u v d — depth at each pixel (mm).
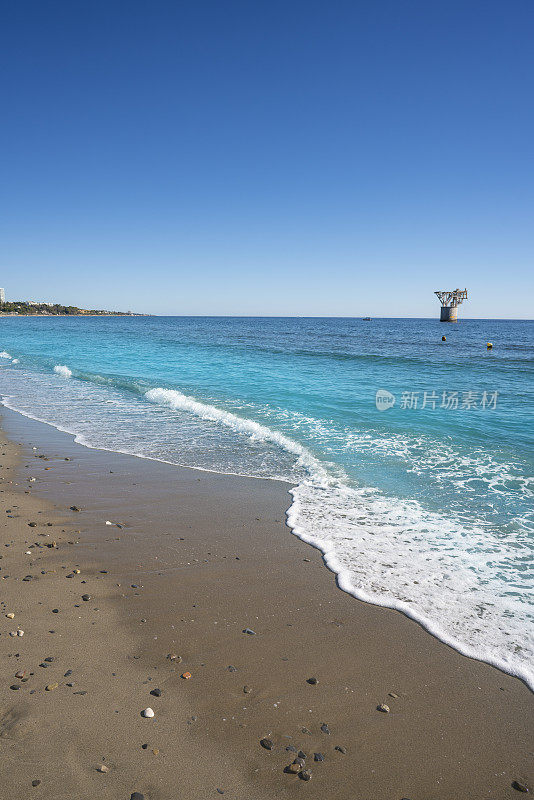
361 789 2439
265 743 2705
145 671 3283
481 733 2844
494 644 3699
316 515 6305
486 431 10906
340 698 3100
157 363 27594
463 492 7105
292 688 3178
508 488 7246
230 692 3113
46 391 17656
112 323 132750
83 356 32250
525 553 5203
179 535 5676
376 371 23297
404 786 2467
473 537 5613
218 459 8977
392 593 4434
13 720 2773
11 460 8820
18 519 6062
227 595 4363
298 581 4633
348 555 5180
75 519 6109
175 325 114875
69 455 9219
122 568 4832
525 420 12047
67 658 3391
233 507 6594
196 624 3887
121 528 5852
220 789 2400
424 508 6523
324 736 2783
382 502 6762
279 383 19094
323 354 32906
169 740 2693
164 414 13430
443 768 2590
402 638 3764
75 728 2736
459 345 44906
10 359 30047
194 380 20203
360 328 94625
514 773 2561
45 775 2418
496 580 4656
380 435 10625
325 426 11523
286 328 94438
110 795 2322
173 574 4730
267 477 7906
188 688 3129
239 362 27953
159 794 2346
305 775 2500
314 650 3594
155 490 7266
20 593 4281
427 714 2984
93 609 4059
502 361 28703
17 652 3432
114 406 14703
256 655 3510
